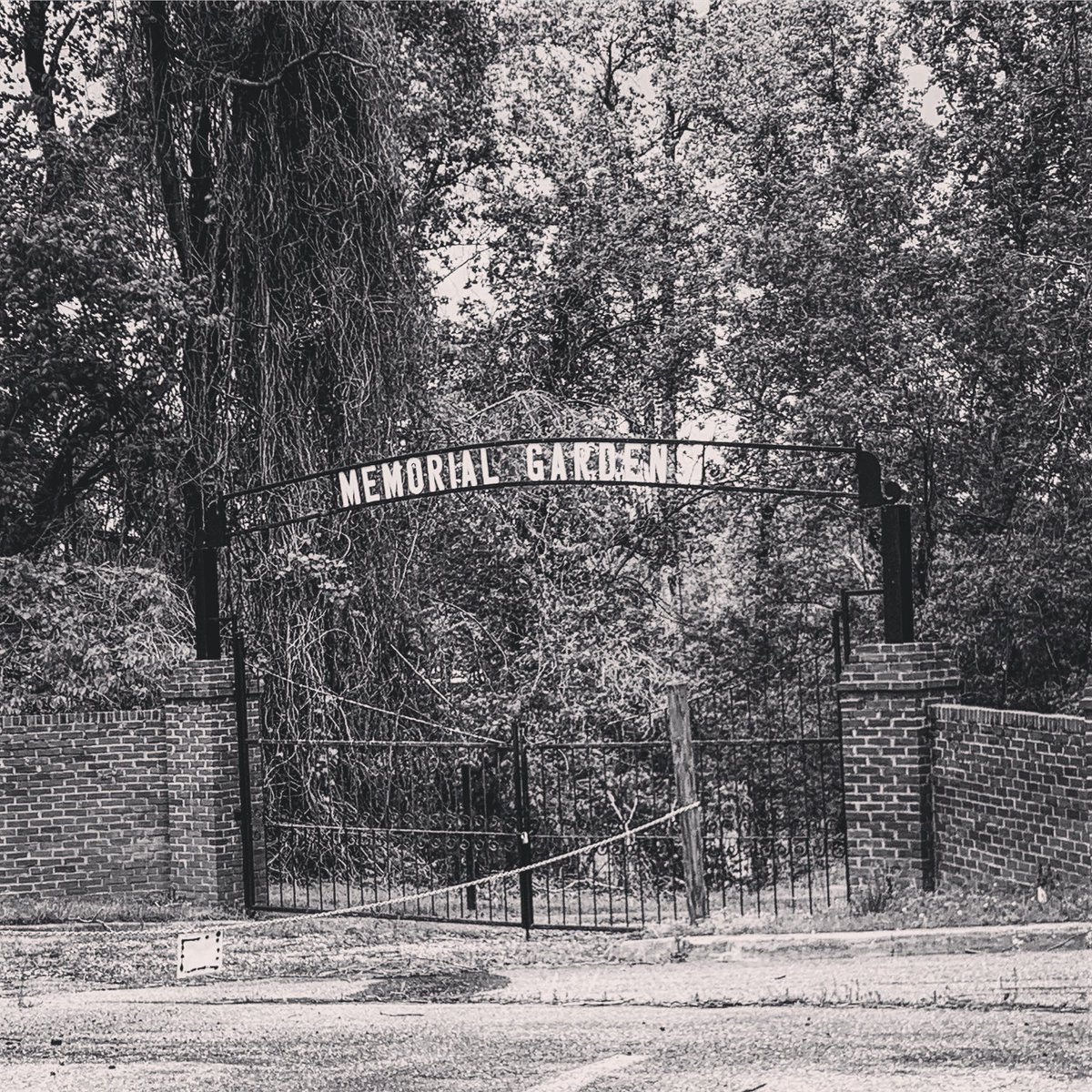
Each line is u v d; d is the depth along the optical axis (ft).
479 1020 28.94
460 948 38.09
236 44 67.92
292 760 64.13
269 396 66.54
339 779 64.54
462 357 99.35
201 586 48.01
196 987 34.24
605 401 99.60
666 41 105.09
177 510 67.21
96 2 71.51
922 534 78.69
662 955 34.73
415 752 62.54
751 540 88.22
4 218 62.08
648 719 71.10
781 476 81.82
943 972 29.55
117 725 48.21
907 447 76.74
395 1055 26.04
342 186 68.49
